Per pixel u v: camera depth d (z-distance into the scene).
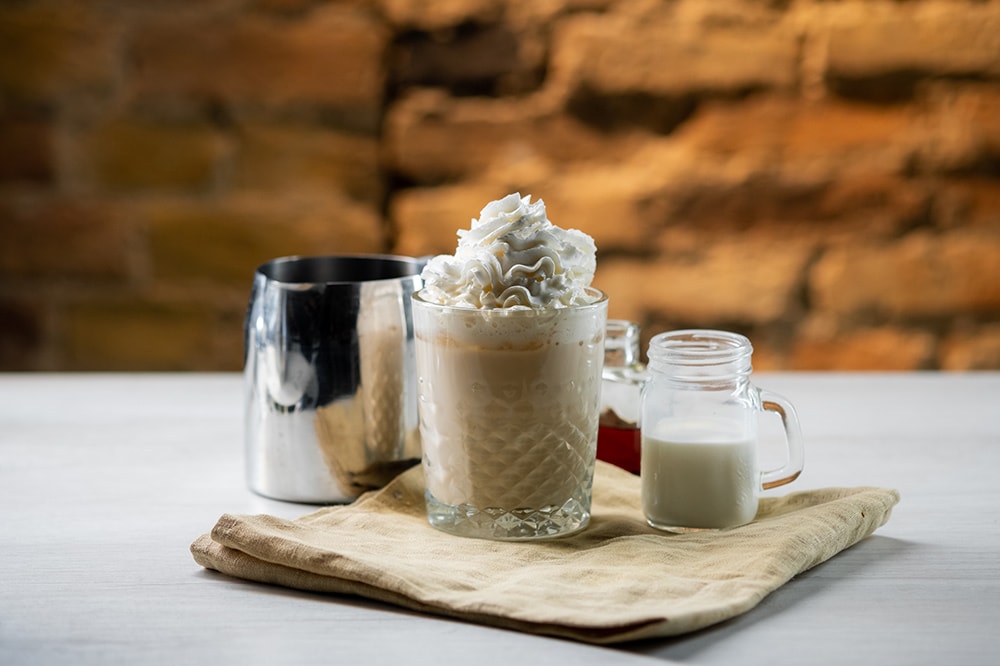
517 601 0.70
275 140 1.35
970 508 0.84
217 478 0.90
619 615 0.68
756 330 1.38
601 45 1.34
